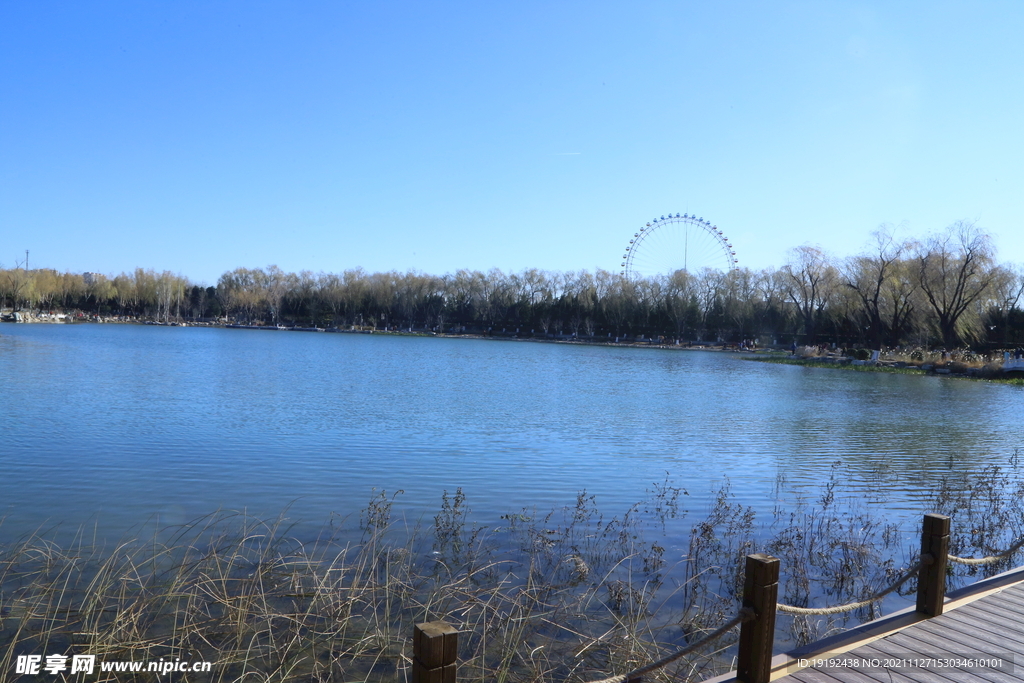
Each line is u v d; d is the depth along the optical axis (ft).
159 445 53.93
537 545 32.58
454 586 26.78
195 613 24.09
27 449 51.16
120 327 377.30
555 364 186.60
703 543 33.30
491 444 59.31
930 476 51.06
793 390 119.65
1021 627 22.11
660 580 29.07
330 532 33.94
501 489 43.93
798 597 27.81
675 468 51.85
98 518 35.40
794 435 69.15
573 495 43.04
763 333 312.71
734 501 42.73
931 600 22.84
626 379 139.95
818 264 246.27
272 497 40.14
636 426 73.15
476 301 414.62
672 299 344.49
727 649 23.31
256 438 58.29
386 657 22.25
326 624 24.02
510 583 28.19
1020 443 66.28
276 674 21.15
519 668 21.76
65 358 142.31
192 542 31.58
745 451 59.77
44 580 26.76
